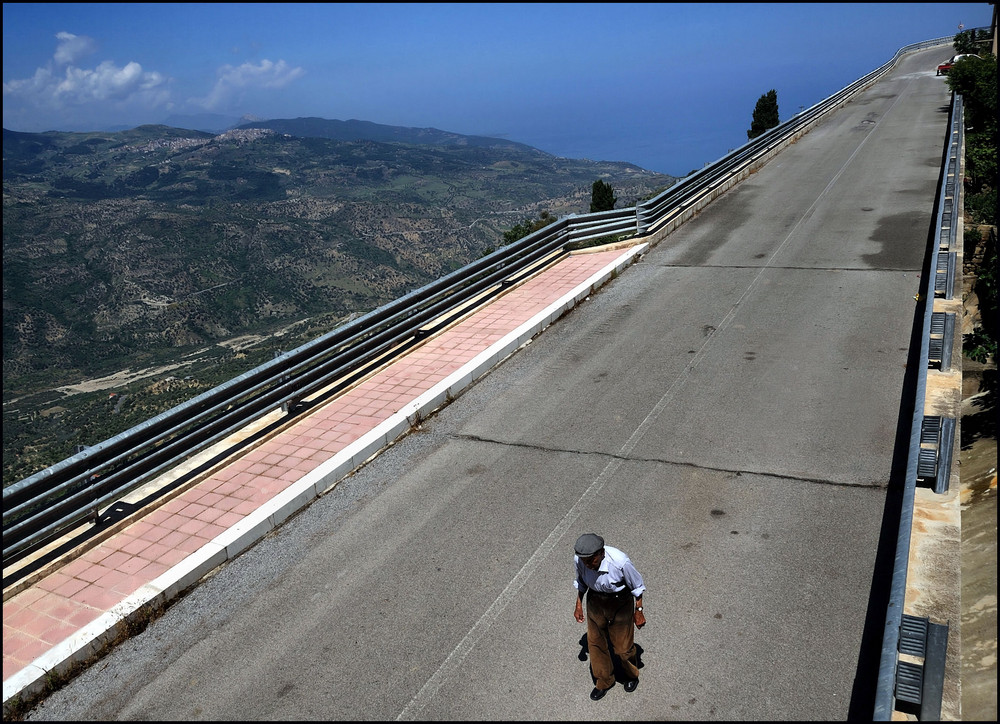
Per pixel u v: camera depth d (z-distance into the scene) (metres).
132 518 7.04
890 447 7.20
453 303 12.46
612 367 10.08
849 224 16.39
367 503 7.26
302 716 4.63
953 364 8.05
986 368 12.12
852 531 5.95
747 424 8.00
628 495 6.86
